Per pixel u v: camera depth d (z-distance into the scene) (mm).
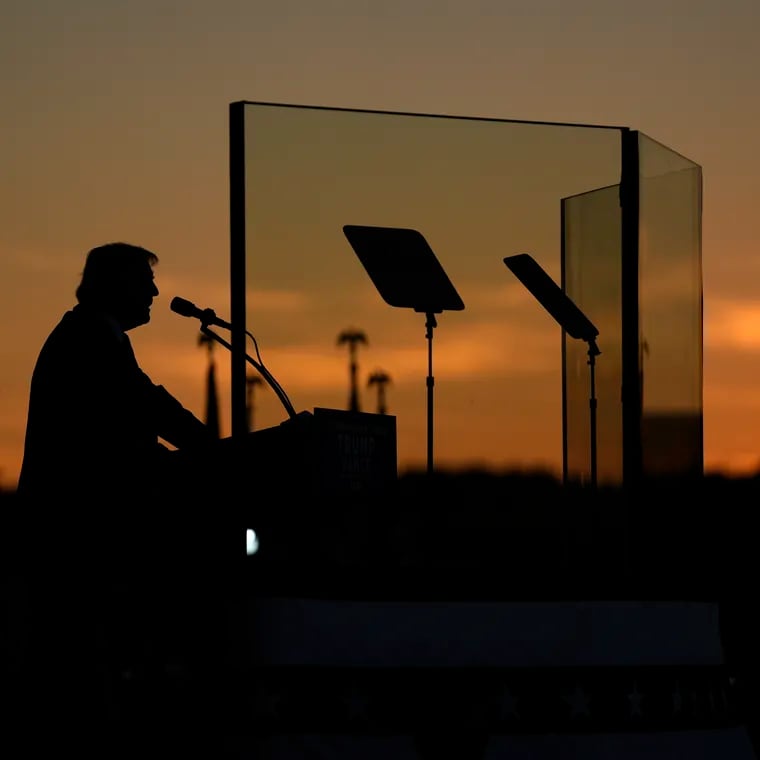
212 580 12359
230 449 12500
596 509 13695
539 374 13945
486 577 13031
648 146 13898
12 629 15203
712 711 12938
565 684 12242
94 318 14539
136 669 12508
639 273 13547
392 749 11680
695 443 14812
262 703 11547
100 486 13914
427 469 13422
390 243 13422
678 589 13734
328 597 12070
